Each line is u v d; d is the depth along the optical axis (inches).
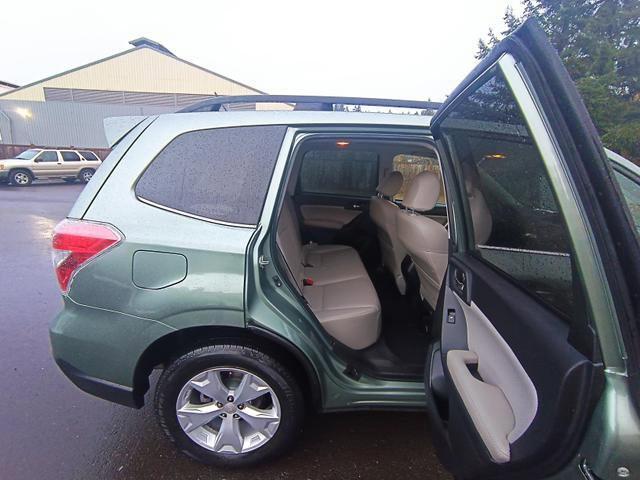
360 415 83.4
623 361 27.4
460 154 56.2
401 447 75.1
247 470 68.9
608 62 372.5
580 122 28.7
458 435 45.2
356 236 144.6
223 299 58.1
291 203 106.3
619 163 69.2
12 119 870.4
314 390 64.3
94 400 87.6
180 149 62.7
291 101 71.4
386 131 64.8
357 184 145.9
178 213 60.6
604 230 27.7
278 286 61.8
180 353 63.5
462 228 59.7
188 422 65.9
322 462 71.1
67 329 61.6
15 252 209.3
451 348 56.1
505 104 36.3
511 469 35.3
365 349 80.6
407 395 67.3
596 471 27.6
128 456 71.9
